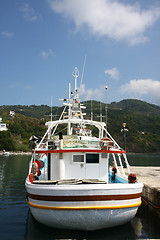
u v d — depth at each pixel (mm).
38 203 7684
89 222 7387
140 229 9086
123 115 173375
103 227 7664
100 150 9227
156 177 16500
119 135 139125
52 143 9367
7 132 103125
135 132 145875
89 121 11297
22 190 16688
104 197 7316
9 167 34188
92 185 7285
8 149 99500
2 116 144000
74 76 12844
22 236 7941
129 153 128875
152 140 141250
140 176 17062
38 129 124688
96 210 7297
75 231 7828
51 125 11242
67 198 7250
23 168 32906
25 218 10141
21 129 118625
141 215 11688
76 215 7293
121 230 8312
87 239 7680
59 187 7285
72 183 7809
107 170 9586
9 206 12250
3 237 7867
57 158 9406
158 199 10758
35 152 9484
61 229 7859
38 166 9711
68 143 9789
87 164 9453
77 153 9414
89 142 9805
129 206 7672
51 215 7469
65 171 9320
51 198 7371
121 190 7484
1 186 18188
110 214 7445
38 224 8656
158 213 10688
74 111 12594
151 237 8164
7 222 9562
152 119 175750
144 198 13102
